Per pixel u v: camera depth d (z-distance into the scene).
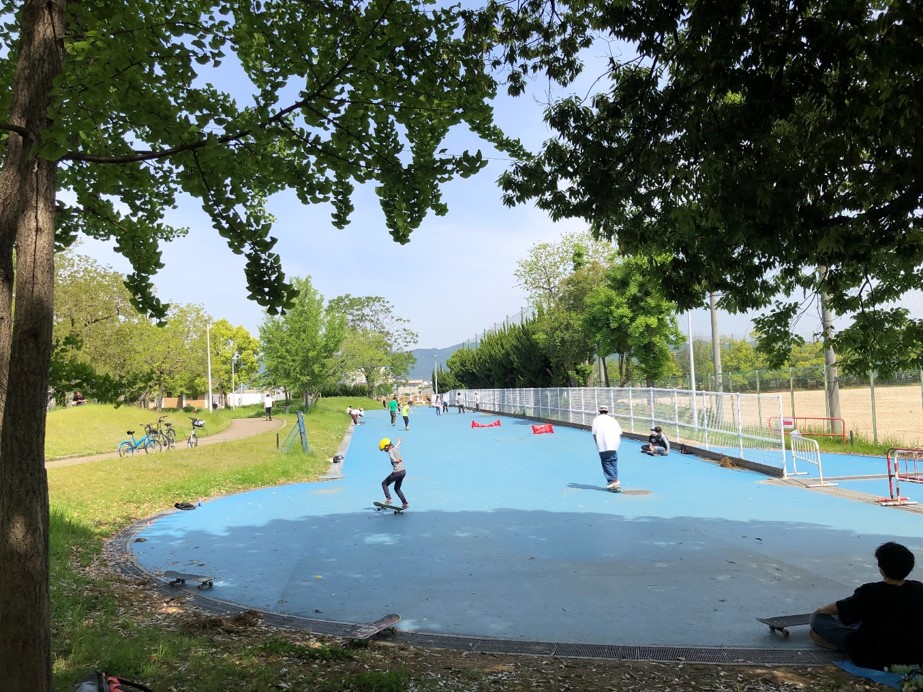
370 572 7.82
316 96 3.36
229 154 3.12
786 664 4.85
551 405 35.50
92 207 4.10
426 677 4.56
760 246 4.99
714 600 6.35
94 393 3.67
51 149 2.42
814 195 4.95
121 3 3.03
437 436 29.20
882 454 16.28
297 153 3.81
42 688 2.51
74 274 30.95
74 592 6.64
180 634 5.44
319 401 62.56
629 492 12.80
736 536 8.84
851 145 4.74
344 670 4.62
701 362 36.84
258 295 3.55
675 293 6.03
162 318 4.41
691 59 4.78
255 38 3.40
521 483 14.48
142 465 17.42
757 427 15.46
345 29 3.42
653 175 5.68
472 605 6.48
